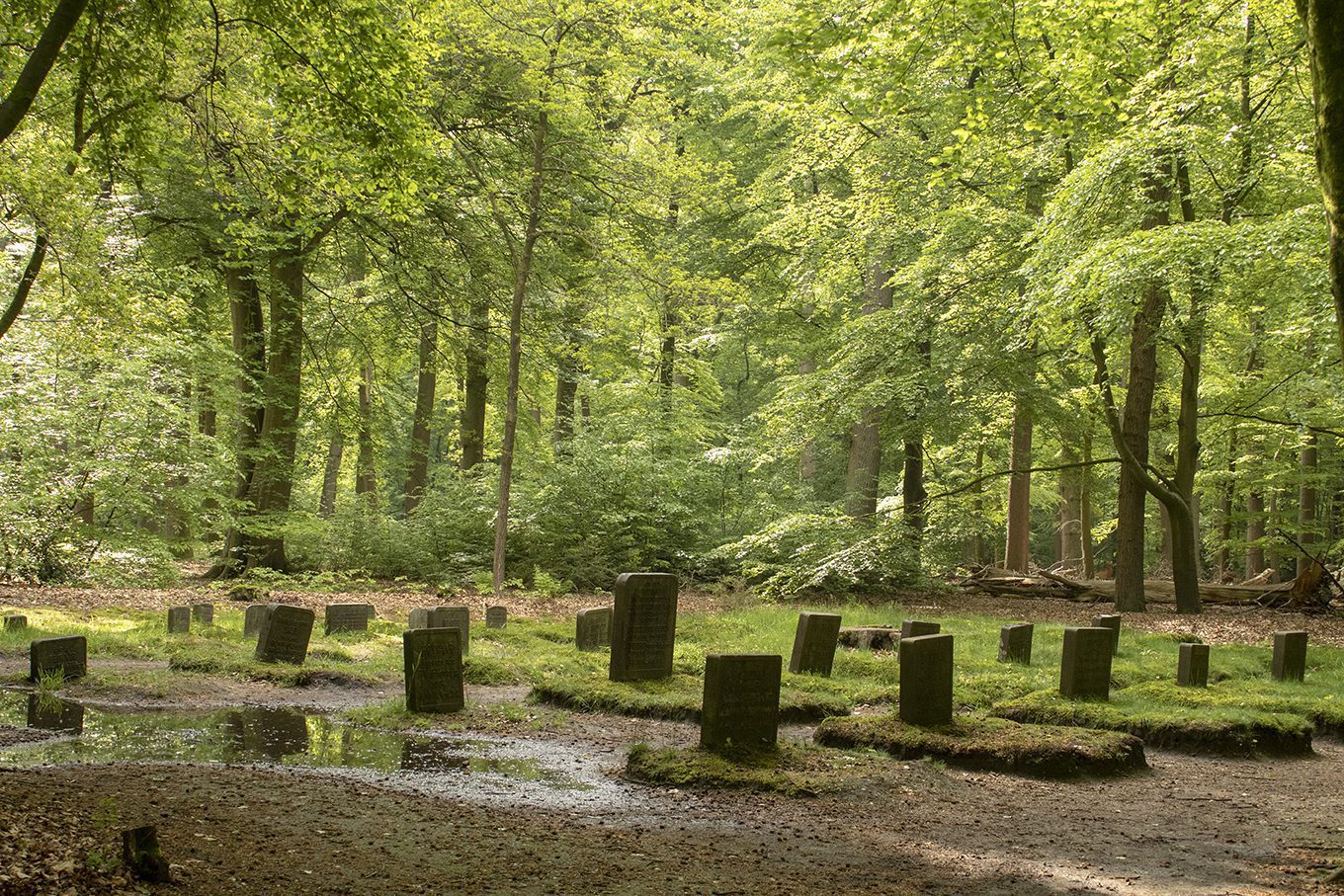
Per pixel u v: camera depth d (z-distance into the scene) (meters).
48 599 17.66
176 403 21.42
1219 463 32.22
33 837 4.74
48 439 19.69
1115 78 16.28
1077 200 17.53
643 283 25.78
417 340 29.77
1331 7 4.76
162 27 10.20
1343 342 4.85
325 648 13.91
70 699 10.41
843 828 6.80
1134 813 7.61
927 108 22.61
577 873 5.41
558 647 15.34
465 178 22.55
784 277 28.12
